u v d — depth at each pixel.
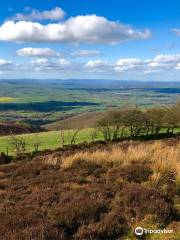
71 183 14.09
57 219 9.66
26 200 11.73
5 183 14.96
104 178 14.60
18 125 178.00
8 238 8.48
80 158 18.84
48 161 19.47
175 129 106.56
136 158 18.02
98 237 9.00
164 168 15.28
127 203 10.98
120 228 9.46
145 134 97.81
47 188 13.14
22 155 57.31
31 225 9.30
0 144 83.69
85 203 10.75
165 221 10.07
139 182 14.27
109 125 88.88
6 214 10.21
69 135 96.94
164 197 11.58
